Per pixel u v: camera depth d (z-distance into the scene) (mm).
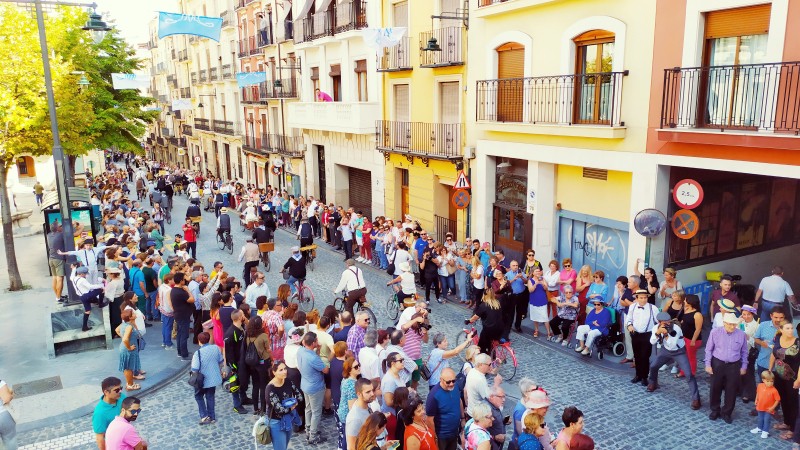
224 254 21750
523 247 15586
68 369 11383
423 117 19516
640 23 11312
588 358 11281
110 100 28188
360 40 22922
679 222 11133
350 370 7477
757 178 13250
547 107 13828
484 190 16547
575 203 14094
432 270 14961
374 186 23453
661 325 9320
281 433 7609
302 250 18250
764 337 8664
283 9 30578
